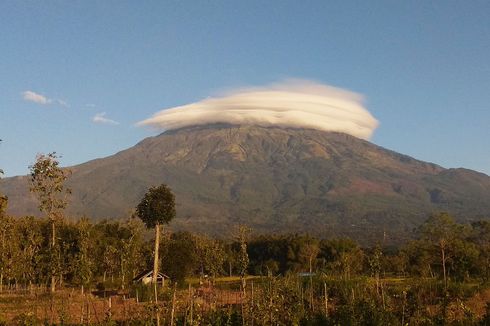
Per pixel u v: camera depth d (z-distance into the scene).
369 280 46.38
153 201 69.19
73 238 77.88
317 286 45.31
